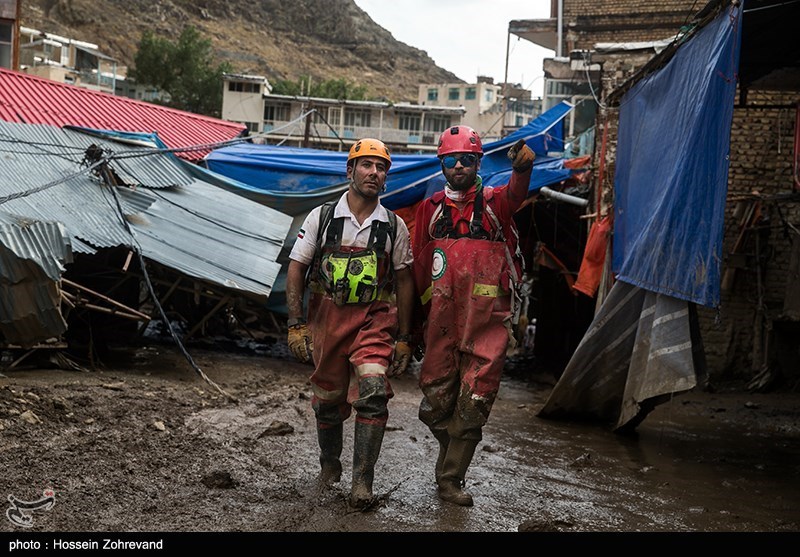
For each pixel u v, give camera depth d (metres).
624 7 27.45
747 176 12.71
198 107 74.19
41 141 10.67
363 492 4.25
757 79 10.19
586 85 26.38
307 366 11.27
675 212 6.71
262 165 14.55
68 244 7.71
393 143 60.12
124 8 137.88
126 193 10.75
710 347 12.63
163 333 12.66
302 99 59.78
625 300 7.88
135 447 5.16
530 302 17.66
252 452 5.44
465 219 4.47
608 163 12.19
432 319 4.49
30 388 6.45
